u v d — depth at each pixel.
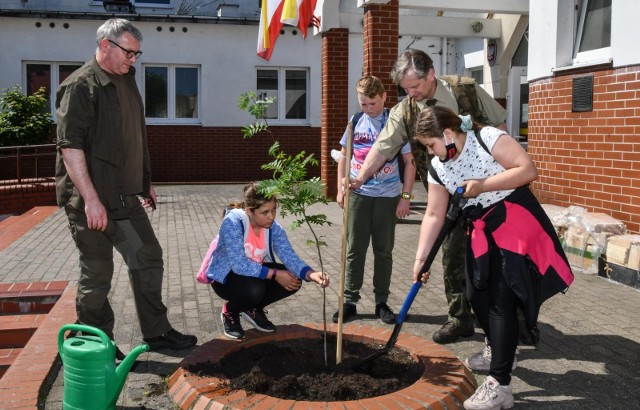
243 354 3.92
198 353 3.88
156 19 16.27
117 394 3.22
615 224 6.29
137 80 16.53
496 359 3.34
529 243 3.32
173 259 7.15
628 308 5.18
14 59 15.73
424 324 4.86
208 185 15.70
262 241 4.18
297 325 4.41
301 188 3.61
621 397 3.59
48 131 14.17
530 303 3.27
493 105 4.32
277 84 17.23
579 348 4.32
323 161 11.91
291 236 8.46
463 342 4.46
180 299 5.54
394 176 4.86
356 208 4.84
